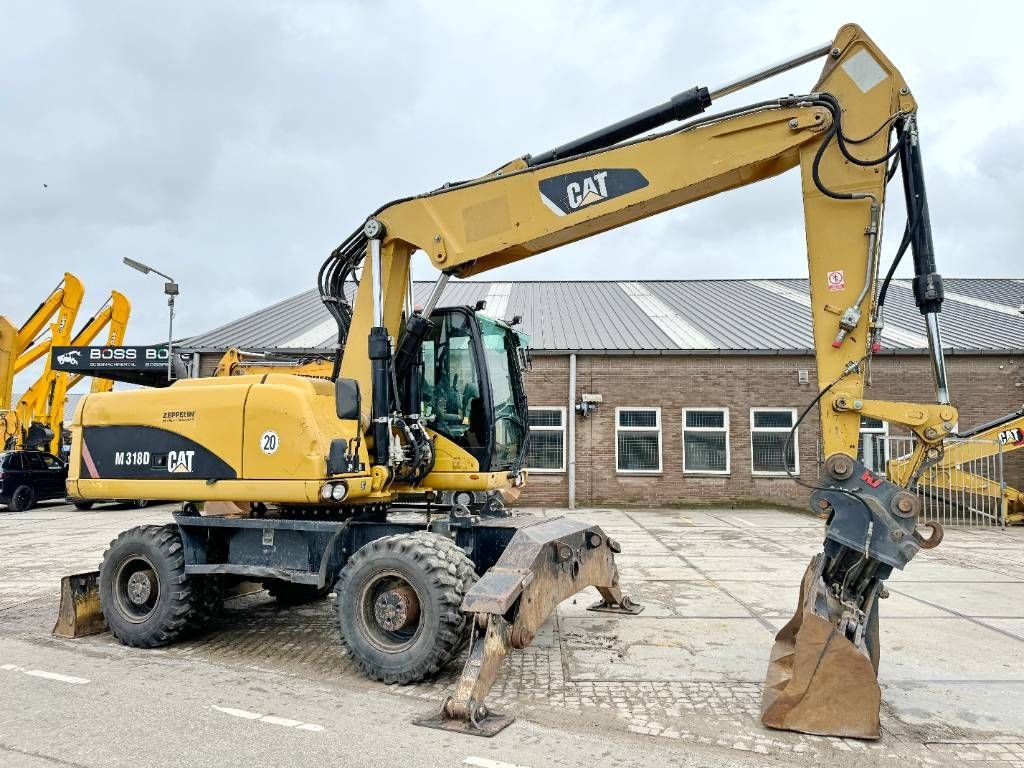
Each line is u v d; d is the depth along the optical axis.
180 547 6.17
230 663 5.65
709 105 5.28
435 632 4.93
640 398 17.95
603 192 5.38
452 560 5.14
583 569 6.25
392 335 6.14
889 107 4.76
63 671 5.41
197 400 6.07
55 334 20.86
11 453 17.91
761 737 4.18
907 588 8.33
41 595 8.02
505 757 3.87
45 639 6.36
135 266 13.66
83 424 6.58
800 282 26.27
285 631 6.65
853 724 4.19
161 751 3.91
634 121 5.43
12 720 4.37
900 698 4.83
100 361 17.09
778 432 17.73
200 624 6.25
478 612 4.60
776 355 17.78
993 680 5.19
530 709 4.59
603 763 3.81
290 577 5.77
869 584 4.45
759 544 11.74
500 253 6.02
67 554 10.81
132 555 6.21
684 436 17.86
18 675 5.29
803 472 17.58
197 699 4.77
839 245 4.78
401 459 5.85
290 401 5.66
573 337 18.91
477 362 6.20
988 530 14.12
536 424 18.03
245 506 6.81
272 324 21.06
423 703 4.71
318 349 18.06
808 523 14.73
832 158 4.82
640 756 3.91
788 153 4.97
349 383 5.55
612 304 22.94
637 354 17.88
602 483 17.86
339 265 6.66
